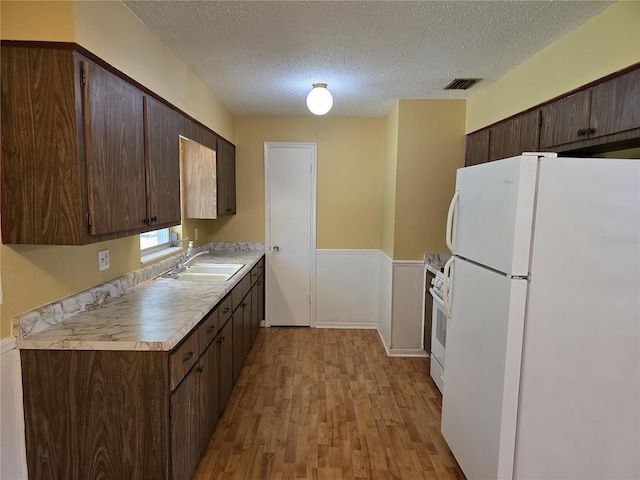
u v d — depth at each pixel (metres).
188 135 2.60
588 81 1.96
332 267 4.36
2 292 1.45
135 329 1.67
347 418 2.56
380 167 4.23
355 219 4.30
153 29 2.07
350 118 4.18
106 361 1.56
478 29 2.06
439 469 2.09
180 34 2.13
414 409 2.69
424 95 3.34
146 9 1.85
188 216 3.45
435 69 2.69
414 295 3.63
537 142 2.40
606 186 1.50
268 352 3.67
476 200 1.86
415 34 2.13
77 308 1.86
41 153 1.44
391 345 3.66
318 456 2.18
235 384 3.00
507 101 2.78
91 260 2.01
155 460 1.60
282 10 1.87
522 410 1.58
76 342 1.54
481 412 1.77
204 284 2.55
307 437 2.35
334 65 2.62
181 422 1.73
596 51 1.90
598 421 1.59
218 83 3.02
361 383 3.07
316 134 4.21
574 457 1.61
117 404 1.58
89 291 1.97
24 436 1.57
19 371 1.54
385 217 4.07
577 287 1.53
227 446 2.25
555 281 1.53
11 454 1.51
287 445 2.27
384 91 3.23
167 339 1.56
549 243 1.51
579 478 1.62
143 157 1.93
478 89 3.16
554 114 2.23
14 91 1.43
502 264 1.60
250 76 2.84
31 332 1.58
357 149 4.23
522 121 2.56
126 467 1.61
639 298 1.54
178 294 2.27
